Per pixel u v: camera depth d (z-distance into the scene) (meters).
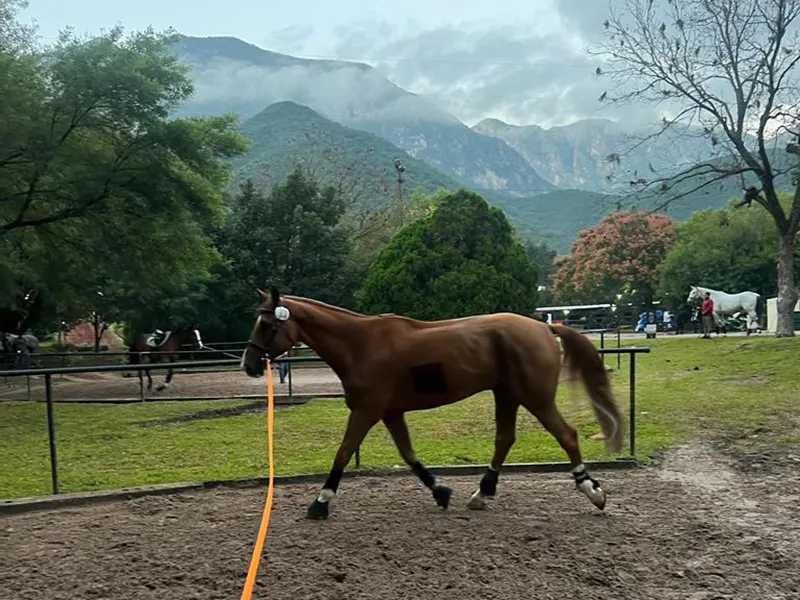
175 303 32.34
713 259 47.00
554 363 6.05
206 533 5.65
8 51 17.00
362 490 6.97
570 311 44.22
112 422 12.51
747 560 4.82
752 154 23.22
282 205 33.62
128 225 17.84
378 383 5.89
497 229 26.56
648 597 4.24
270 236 32.69
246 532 5.64
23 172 16.78
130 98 16.92
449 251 25.73
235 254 32.97
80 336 52.66
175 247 19.02
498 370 6.03
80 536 5.72
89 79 16.34
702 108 22.25
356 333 6.00
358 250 41.12
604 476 7.37
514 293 25.86
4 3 19.11
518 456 8.14
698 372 16.67
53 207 18.30
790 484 6.84
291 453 9.02
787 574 4.57
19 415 13.62
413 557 4.95
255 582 4.54
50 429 7.10
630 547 5.11
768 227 45.94
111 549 5.34
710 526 5.57
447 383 5.91
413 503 6.44
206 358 25.28
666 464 7.84
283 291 32.66
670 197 22.81
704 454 8.25
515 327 6.06
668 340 27.05
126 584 4.61
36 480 7.92
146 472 8.12
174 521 6.05
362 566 4.79
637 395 13.12
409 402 5.99
